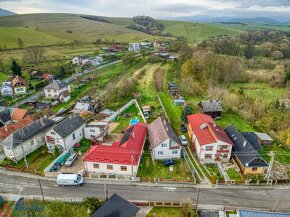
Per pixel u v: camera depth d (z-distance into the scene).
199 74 119.00
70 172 55.91
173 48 189.50
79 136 68.44
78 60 160.12
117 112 84.44
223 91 97.25
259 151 64.38
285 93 103.44
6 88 110.56
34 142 64.75
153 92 106.12
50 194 50.00
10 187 52.06
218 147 58.66
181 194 50.19
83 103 90.81
